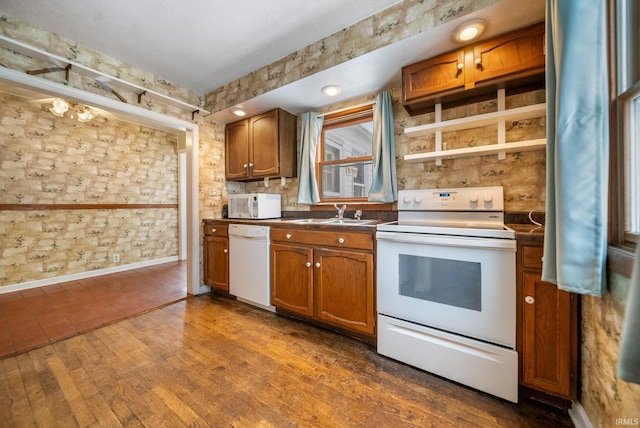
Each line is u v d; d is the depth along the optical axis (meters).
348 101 2.40
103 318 2.18
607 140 0.85
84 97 1.98
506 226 1.56
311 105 2.51
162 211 4.29
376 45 1.64
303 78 2.00
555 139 0.94
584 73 0.84
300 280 2.04
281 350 1.71
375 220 2.25
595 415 1.00
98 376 1.44
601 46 0.82
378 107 2.14
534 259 1.19
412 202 1.93
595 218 0.84
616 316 0.85
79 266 3.38
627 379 0.60
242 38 1.92
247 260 2.38
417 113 2.04
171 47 2.03
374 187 2.17
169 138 4.38
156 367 1.52
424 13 1.47
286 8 1.63
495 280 1.28
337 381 1.41
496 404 1.25
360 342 1.82
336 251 1.84
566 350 1.14
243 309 2.39
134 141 3.92
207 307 2.44
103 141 3.59
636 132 0.83
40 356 1.63
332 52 1.84
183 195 4.49
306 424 1.13
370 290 1.70
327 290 1.90
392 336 1.59
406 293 1.55
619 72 0.86
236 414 1.19
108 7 1.63
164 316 2.23
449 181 1.94
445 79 1.65
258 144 2.68
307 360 1.60
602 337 0.95
